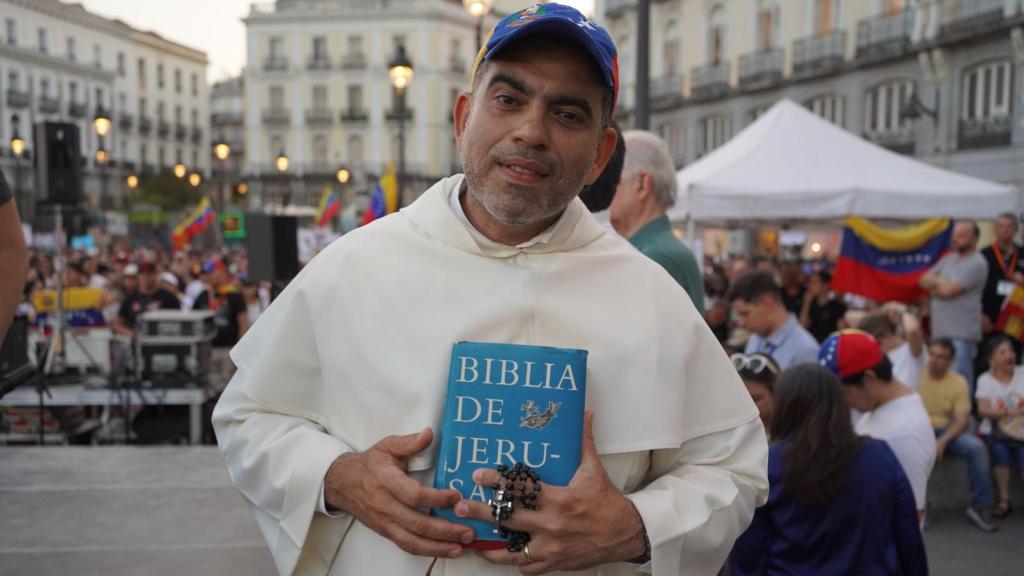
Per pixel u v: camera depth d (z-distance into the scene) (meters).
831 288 8.55
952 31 20.72
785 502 2.57
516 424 1.28
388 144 57.12
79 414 7.09
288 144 58.47
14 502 3.82
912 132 22.48
